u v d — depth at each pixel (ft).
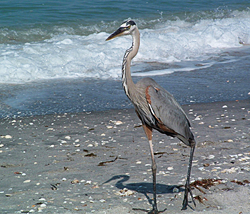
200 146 32.27
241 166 27.43
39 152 32.01
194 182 24.61
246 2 121.70
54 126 38.99
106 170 28.02
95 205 22.12
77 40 76.02
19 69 58.18
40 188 24.89
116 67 64.85
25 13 90.99
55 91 52.16
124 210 21.42
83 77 59.52
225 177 25.41
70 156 31.07
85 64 63.87
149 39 75.25
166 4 112.68
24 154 31.55
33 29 81.46
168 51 73.97
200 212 20.76
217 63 67.56
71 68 62.18
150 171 27.50
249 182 24.45
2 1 98.68
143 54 71.00
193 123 38.58
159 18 98.07
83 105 46.50
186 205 21.45
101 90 53.06
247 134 34.96
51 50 67.51
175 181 25.39
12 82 55.62
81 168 28.55
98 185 25.27
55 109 44.86
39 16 89.61
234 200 22.26
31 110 44.37
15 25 82.48
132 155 31.01
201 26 93.04
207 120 39.50
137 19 95.40
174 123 22.47
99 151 32.07
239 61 69.00
